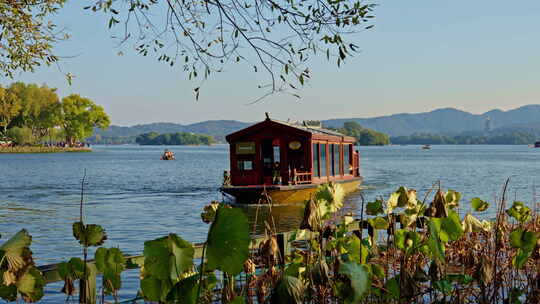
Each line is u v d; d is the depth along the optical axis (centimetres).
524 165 8825
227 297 510
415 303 628
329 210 598
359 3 780
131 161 11275
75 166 8831
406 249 590
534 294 645
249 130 2811
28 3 1301
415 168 7819
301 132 2770
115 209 2945
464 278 618
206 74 838
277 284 466
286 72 789
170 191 4153
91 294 516
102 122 16962
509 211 863
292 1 788
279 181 2744
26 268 432
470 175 6056
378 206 693
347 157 3644
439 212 605
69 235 2030
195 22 840
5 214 2722
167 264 412
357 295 488
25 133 14312
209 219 648
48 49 1317
